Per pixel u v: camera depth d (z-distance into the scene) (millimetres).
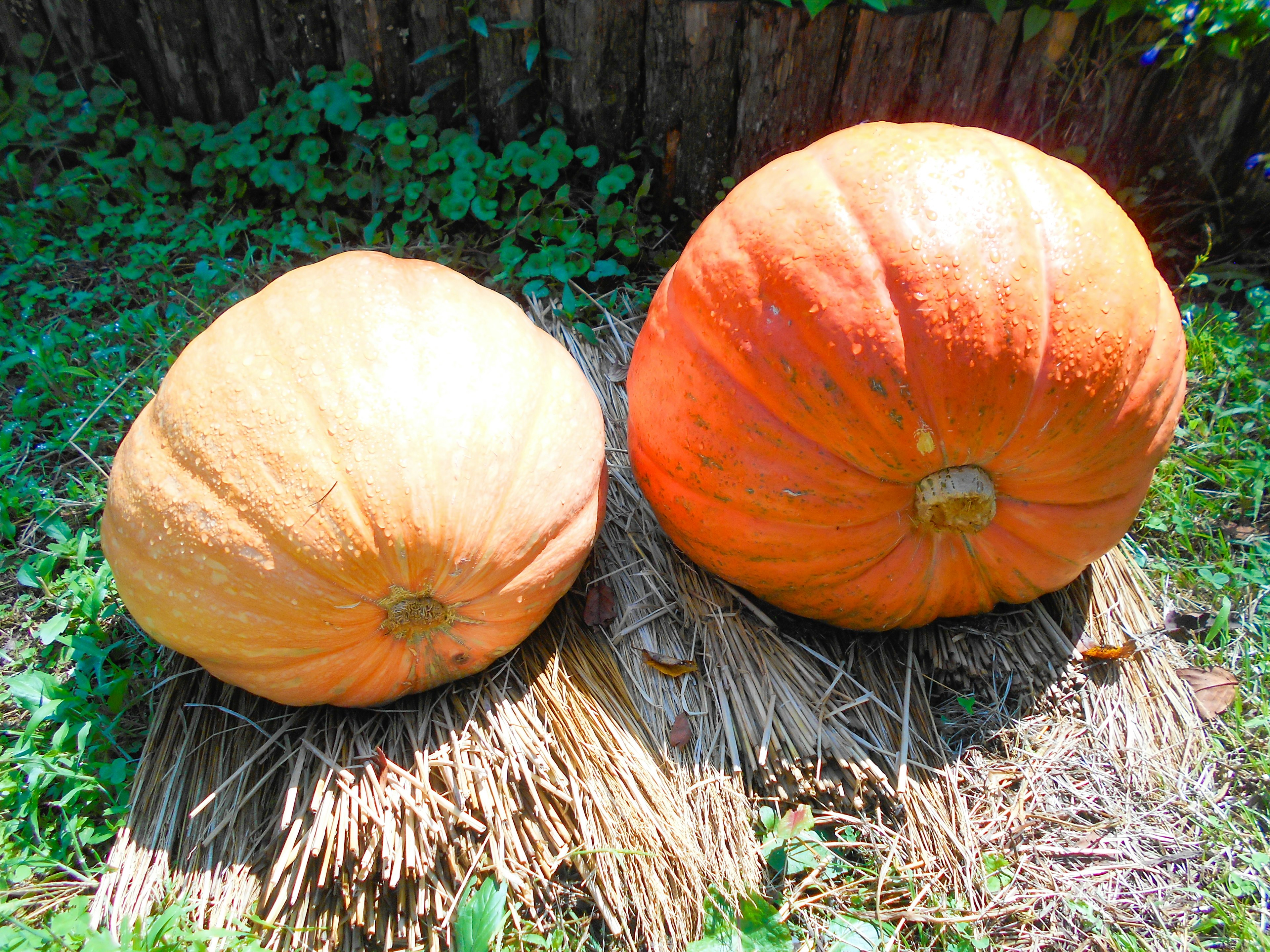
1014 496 801
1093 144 1165
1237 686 931
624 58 1117
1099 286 741
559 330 1122
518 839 793
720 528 823
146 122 1256
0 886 772
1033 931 809
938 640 917
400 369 743
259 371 739
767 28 1067
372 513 711
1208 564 1028
